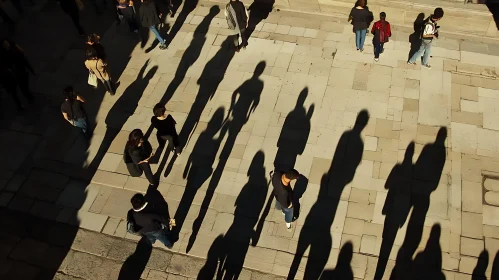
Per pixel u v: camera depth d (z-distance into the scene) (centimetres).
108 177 1123
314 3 1342
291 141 1120
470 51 1233
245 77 1255
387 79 1204
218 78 1266
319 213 1008
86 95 1278
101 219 1062
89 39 1150
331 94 1191
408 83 1191
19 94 1303
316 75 1233
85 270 996
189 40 1367
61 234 1050
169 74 1298
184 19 1422
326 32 1322
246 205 1040
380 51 1227
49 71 1343
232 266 966
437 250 940
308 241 977
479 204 988
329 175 1058
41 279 991
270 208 1029
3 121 1245
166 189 1084
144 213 851
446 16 1237
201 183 1083
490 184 1012
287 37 1324
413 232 965
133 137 941
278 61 1276
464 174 1030
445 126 1105
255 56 1296
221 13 1423
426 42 1128
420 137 1095
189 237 1010
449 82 1181
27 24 1464
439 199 1000
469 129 1095
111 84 1237
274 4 1381
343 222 991
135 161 968
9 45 1141
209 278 958
